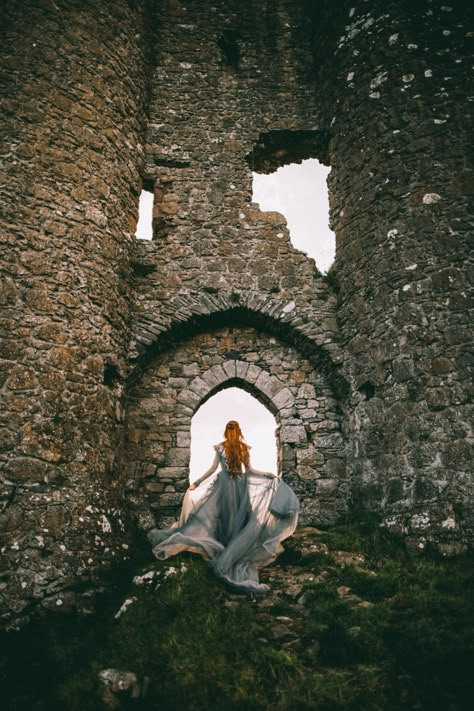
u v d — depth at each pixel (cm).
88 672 363
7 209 582
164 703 326
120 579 502
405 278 654
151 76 880
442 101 716
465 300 614
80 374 576
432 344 613
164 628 396
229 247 782
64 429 539
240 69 910
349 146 777
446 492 551
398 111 732
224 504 518
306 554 523
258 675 341
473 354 591
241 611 405
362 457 653
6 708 346
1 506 475
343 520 665
